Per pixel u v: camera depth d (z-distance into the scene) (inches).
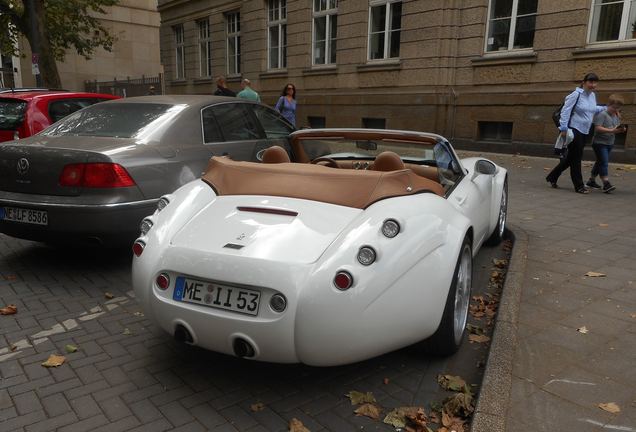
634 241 225.6
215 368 127.5
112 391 117.1
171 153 193.0
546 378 115.4
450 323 123.4
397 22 614.2
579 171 336.5
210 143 211.2
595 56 455.2
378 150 172.1
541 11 487.2
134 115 207.8
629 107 442.3
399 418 107.0
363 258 104.9
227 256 108.3
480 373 125.0
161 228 123.0
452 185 161.3
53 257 211.2
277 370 126.6
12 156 181.8
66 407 110.9
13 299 168.4
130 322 152.6
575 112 329.1
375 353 110.0
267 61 816.9
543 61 492.4
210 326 108.2
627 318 147.3
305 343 102.9
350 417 108.4
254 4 808.9
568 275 182.4
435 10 559.2
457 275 123.9
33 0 663.1
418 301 112.0
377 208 116.2
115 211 173.0
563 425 98.6
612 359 124.0
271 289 103.3
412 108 597.3
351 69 664.4
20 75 1321.4
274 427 105.0
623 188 355.6
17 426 104.1
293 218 116.1
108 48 978.1
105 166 173.3
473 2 539.5
